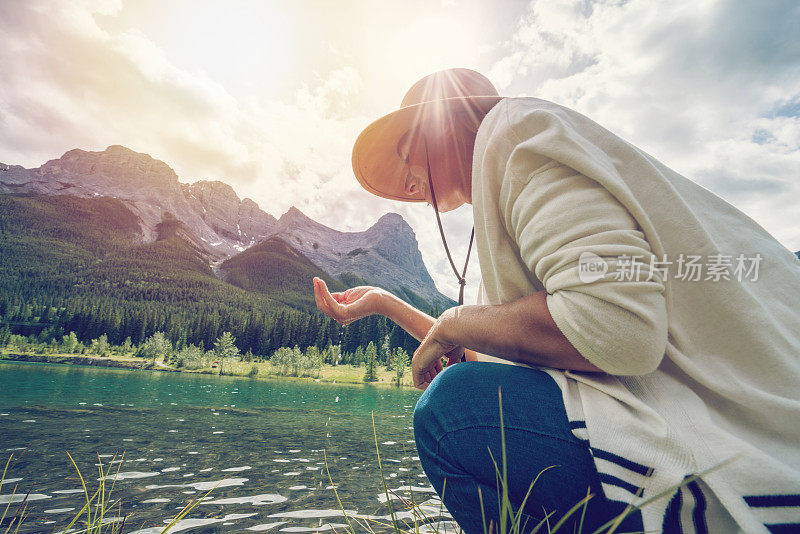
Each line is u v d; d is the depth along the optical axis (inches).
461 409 32.8
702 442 24.8
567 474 28.5
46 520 114.6
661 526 24.4
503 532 25.2
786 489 22.0
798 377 25.7
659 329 24.8
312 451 287.9
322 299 56.3
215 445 307.6
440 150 47.1
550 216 27.9
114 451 265.6
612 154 31.1
